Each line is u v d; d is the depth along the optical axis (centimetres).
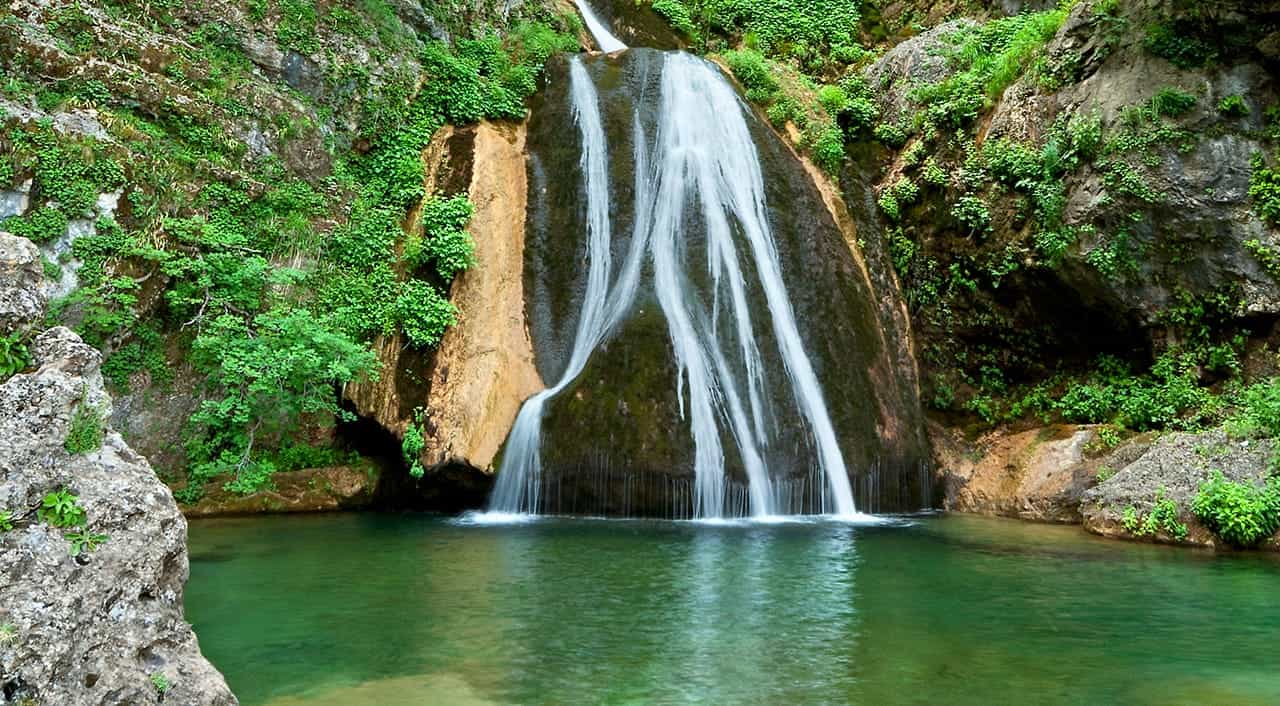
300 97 1535
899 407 1460
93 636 403
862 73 1967
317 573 871
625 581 841
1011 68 1581
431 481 1281
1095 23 1452
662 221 1541
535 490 1246
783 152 1720
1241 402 1273
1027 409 1498
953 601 779
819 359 1423
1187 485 1106
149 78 1338
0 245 475
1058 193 1421
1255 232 1305
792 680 569
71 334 479
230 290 1297
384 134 1598
